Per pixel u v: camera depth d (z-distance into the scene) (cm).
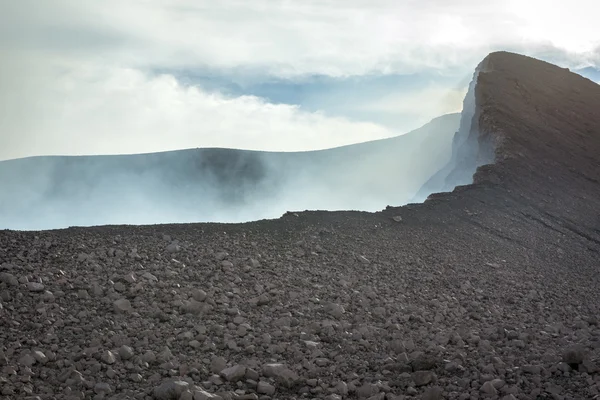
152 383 684
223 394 646
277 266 1191
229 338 834
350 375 738
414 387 706
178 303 923
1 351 702
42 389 645
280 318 926
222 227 1402
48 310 855
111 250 1115
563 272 1645
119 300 893
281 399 666
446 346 883
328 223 1589
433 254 1523
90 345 766
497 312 1148
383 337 908
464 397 656
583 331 1010
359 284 1177
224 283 1048
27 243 1120
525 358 818
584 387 678
